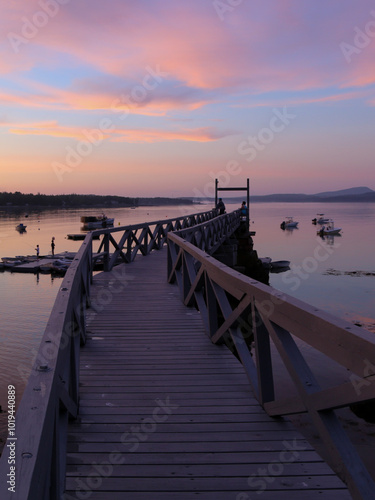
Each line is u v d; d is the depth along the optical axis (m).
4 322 28.33
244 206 26.48
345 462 1.83
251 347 9.30
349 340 1.62
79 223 145.75
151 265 10.99
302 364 2.28
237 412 3.01
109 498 2.06
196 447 2.55
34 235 99.12
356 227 123.94
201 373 3.77
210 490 2.13
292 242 80.56
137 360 4.09
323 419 1.98
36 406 1.21
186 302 6.28
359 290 35.31
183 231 9.15
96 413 3.00
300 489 2.13
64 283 2.96
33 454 0.98
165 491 2.12
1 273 48.16
